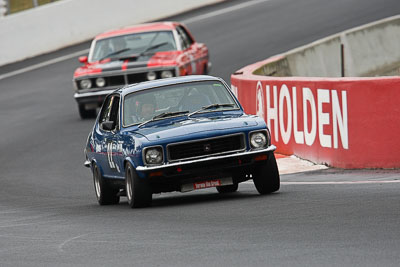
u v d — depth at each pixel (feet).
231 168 122.62
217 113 130.00
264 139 124.06
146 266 80.28
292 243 85.71
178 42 251.39
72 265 83.76
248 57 325.62
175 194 150.82
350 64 288.30
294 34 356.59
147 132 125.29
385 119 147.64
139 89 134.82
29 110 289.74
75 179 180.04
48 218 124.57
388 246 81.00
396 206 103.86
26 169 197.98
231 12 428.56
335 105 153.58
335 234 88.69
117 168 132.98
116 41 255.70
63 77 345.51
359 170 149.18
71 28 412.36
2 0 407.85
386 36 310.04
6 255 92.89
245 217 104.83
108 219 116.16
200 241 90.89
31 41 399.24
